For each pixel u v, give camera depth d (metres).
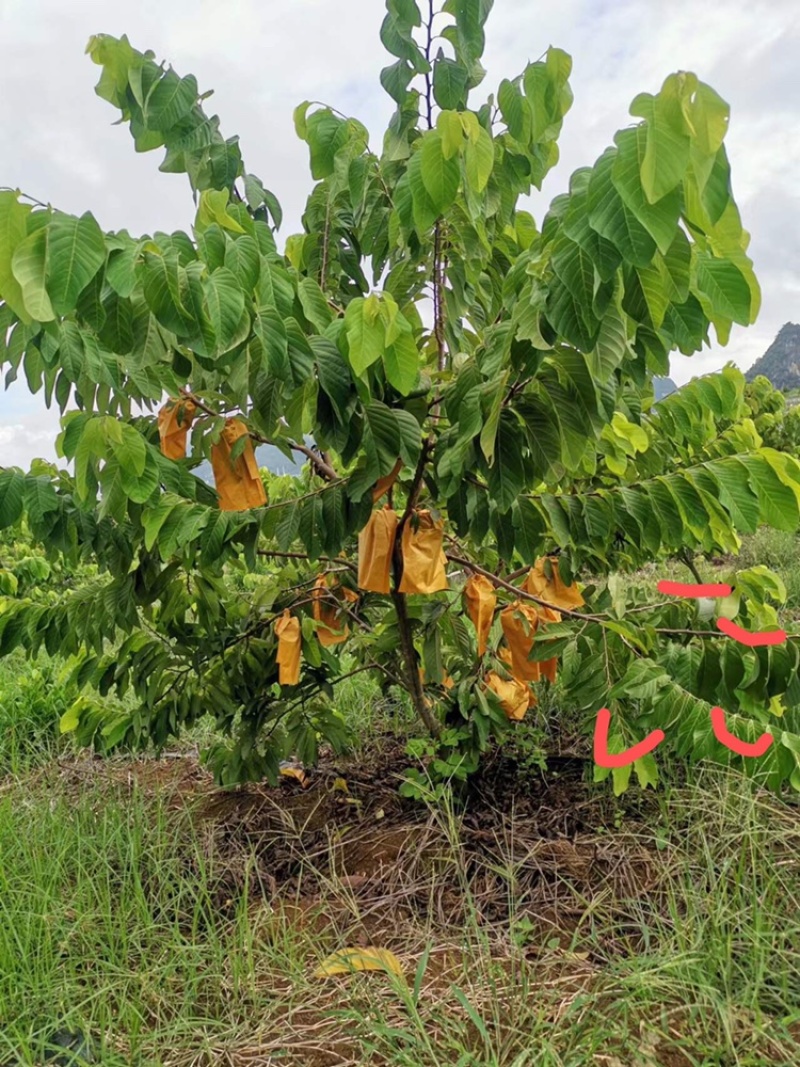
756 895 1.81
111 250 1.22
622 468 2.09
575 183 1.26
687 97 0.94
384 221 2.04
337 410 1.51
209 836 2.52
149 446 1.68
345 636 2.46
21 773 3.26
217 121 2.16
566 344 1.46
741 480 1.82
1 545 6.62
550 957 1.80
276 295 1.46
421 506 2.19
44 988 1.74
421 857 2.26
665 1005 1.61
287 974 1.81
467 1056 1.41
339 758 3.12
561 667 2.35
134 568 2.31
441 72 1.87
